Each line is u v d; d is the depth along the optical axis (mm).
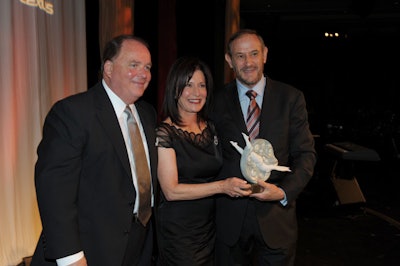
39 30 3018
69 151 1719
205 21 6879
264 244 2352
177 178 2146
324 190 5602
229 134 2332
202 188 2105
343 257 4031
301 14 10570
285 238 2369
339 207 5367
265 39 11180
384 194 6484
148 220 1994
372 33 12367
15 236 2805
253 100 2354
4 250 2721
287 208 2398
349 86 12883
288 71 13172
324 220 5141
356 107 12641
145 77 1862
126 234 1861
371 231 4773
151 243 2090
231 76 7059
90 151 1788
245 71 2303
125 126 1928
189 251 2201
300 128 2352
